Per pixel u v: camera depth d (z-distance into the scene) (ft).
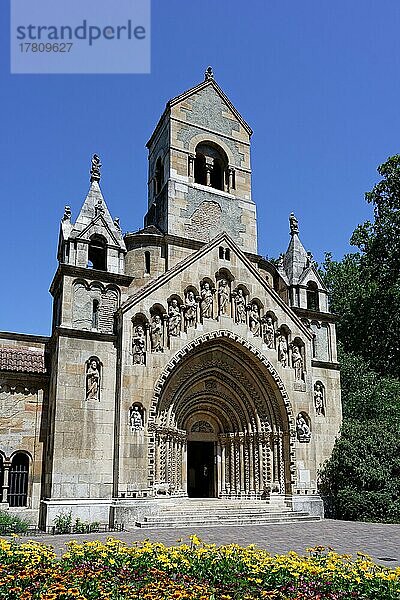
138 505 95.14
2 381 102.89
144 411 101.30
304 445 116.26
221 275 116.88
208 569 42.11
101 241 111.96
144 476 97.86
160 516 96.27
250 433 116.78
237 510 103.71
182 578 39.63
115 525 92.02
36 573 39.40
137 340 103.65
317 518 108.68
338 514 114.62
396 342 175.94
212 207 132.16
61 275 105.60
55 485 93.20
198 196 131.03
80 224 110.93
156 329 105.81
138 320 105.40
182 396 112.16
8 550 45.98
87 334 101.65
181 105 135.23
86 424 97.71
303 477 114.11
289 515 105.91
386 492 111.34
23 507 99.25
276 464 114.62
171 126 132.36
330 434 123.95
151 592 35.94
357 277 205.57
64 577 38.65
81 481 95.04
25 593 35.27
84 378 99.71
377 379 158.92
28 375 104.58
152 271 119.75
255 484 114.32
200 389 116.67
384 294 170.81
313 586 37.52
